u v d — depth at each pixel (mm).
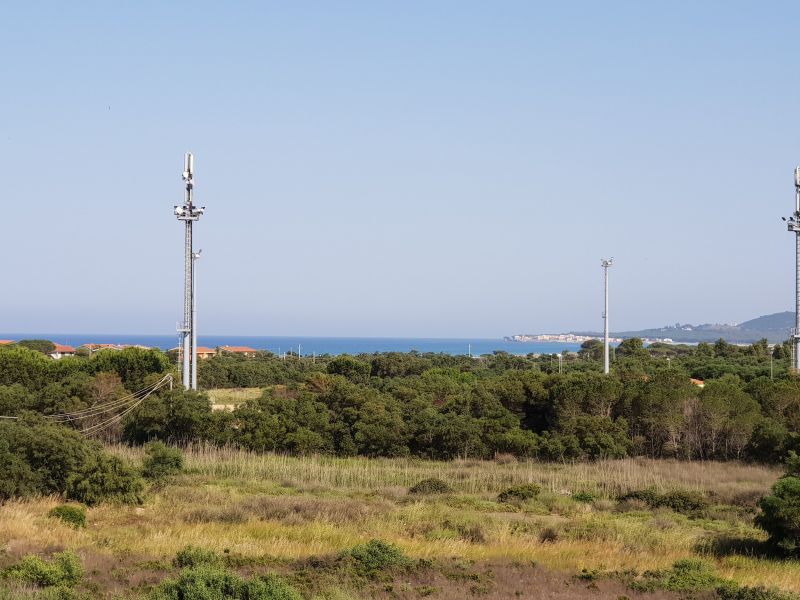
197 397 56031
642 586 20250
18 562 19547
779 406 57344
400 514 30969
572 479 42875
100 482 33344
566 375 65000
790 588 20688
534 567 22500
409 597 18688
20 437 35219
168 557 22484
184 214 58719
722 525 31391
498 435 54719
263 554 23109
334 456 54438
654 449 56375
